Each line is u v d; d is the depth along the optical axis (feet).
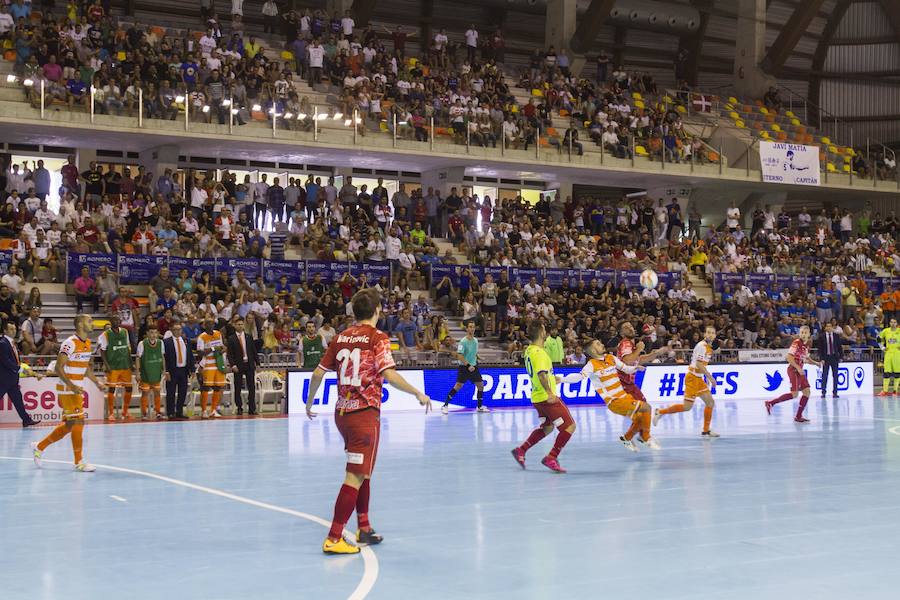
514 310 90.63
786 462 42.98
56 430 39.78
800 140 136.15
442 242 101.09
